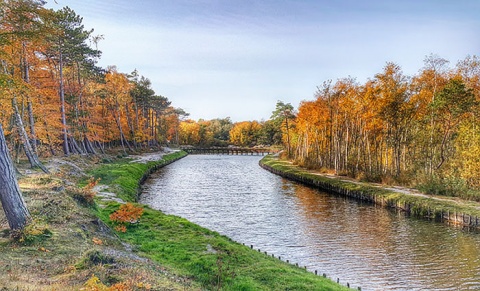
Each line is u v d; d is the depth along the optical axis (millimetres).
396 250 20203
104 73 59875
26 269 9734
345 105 48406
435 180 34031
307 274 14242
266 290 11672
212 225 25500
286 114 87688
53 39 34344
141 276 10125
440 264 18078
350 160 53438
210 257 14562
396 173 42062
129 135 77438
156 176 53875
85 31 46312
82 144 55656
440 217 27422
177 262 14133
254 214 29266
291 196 38344
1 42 18266
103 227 16094
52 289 7840
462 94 32031
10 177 12250
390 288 15336
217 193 39688
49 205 15961
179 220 21297
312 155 66438
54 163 32875
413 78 40500
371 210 31125
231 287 11969
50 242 12297
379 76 40906
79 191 19969
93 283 7961
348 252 19906
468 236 22922
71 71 53344
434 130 39594
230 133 157500
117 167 44156
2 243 11445
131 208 19375
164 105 103250
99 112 68000
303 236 22969
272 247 20719
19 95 26266
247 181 50844
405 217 28516
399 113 40375
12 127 29750
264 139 134625
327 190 42594
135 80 83062
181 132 145625
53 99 42094
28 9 18109
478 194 29844
